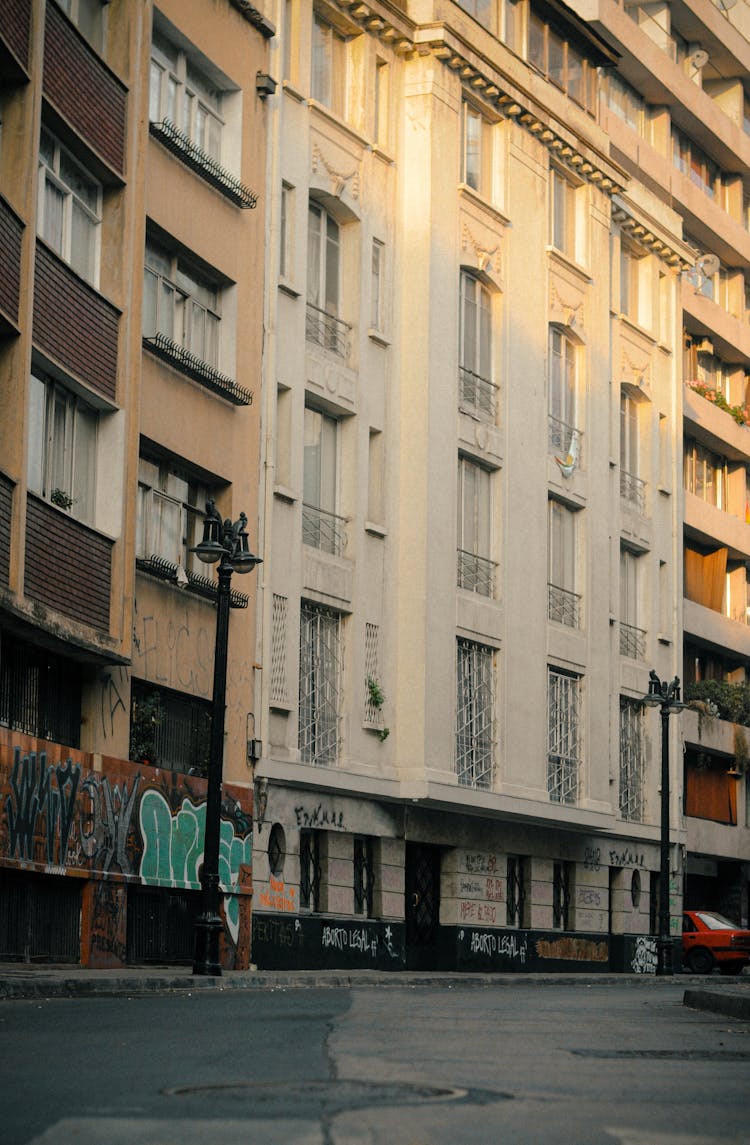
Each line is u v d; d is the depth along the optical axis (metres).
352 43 35.81
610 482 45.03
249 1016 15.40
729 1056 12.64
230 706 30.47
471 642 37.53
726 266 61.25
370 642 34.91
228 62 31.28
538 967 40.53
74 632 24.59
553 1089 9.92
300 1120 8.34
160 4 28.97
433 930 37.44
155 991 20.48
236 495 30.98
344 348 34.94
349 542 34.53
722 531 55.59
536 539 40.16
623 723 45.78
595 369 43.78
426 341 36.19
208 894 23.62
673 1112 9.11
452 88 37.69
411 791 34.88
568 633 41.56
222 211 30.89
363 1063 10.99
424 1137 7.93
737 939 46.41
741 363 60.66
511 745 38.47
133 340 27.12
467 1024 15.20
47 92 24.42
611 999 22.97
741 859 55.53
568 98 43.19
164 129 28.72
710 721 53.28
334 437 34.78
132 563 26.78
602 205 44.56
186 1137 7.81
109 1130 7.99
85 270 26.61
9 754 23.02
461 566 37.50
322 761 33.38
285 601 32.31
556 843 41.75
